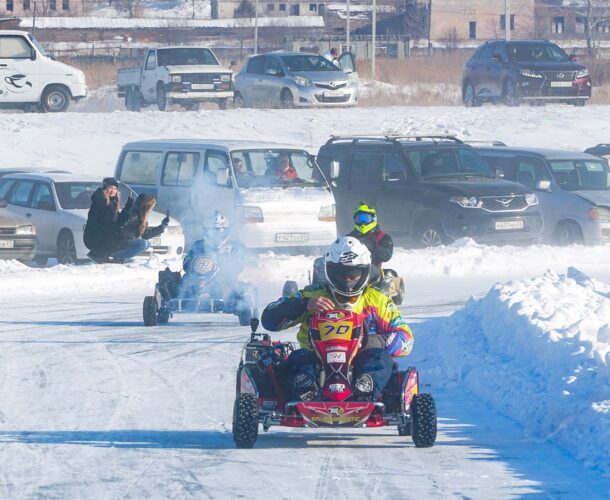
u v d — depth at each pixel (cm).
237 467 2312
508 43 11938
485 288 5341
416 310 4572
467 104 12369
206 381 3256
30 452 2453
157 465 2333
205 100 11975
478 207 6444
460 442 2519
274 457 2395
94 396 3056
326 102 11575
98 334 4103
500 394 2897
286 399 2469
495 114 11506
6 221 6312
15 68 11394
